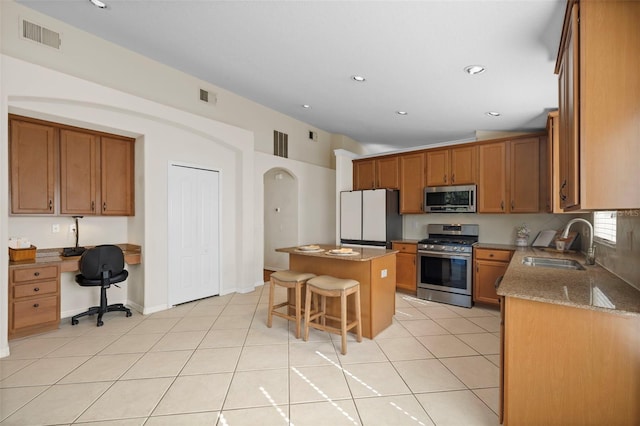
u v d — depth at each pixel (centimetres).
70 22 279
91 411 185
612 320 143
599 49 132
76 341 283
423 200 483
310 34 259
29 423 174
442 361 251
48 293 303
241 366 240
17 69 250
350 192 516
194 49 309
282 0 220
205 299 419
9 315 280
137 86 334
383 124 502
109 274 330
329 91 380
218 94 418
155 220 368
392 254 334
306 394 204
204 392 205
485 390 210
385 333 312
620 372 143
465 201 442
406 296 458
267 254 636
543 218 423
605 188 131
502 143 421
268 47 288
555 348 154
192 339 290
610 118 130
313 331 314
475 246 402
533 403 158
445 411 188
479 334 309
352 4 218
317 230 612
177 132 386
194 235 408
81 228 359
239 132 441
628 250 187
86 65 296
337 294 270
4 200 247
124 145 371
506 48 259
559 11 210
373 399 199
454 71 303
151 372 230
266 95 421
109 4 247
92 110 313
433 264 434
